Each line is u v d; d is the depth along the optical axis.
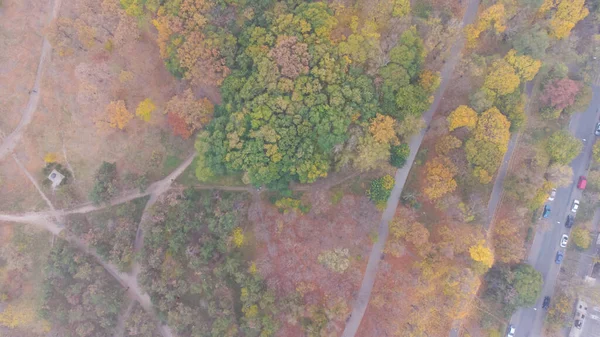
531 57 75.75
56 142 87.12
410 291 78.06
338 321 80.50
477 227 78.00
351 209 79.50
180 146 85.19
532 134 84.00
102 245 82.44
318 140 74.19
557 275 85.69
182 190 84.62
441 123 77.19
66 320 81.75
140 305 84.62
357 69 74.38
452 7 83.44
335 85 74.00
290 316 75.75
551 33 77.50
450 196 76.56
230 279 81.12
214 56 74.88
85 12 78.12
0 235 85.62
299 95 73.75
